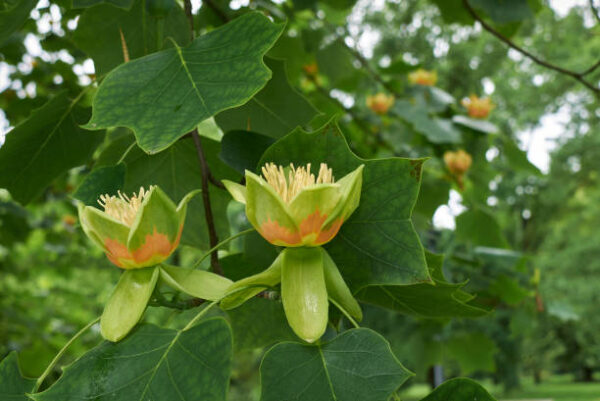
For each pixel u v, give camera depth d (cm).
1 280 260
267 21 52
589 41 708
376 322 161
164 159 70
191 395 45
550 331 780
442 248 160
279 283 52
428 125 147
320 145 54
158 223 49
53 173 73
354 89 186
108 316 49
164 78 52
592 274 812
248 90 50
